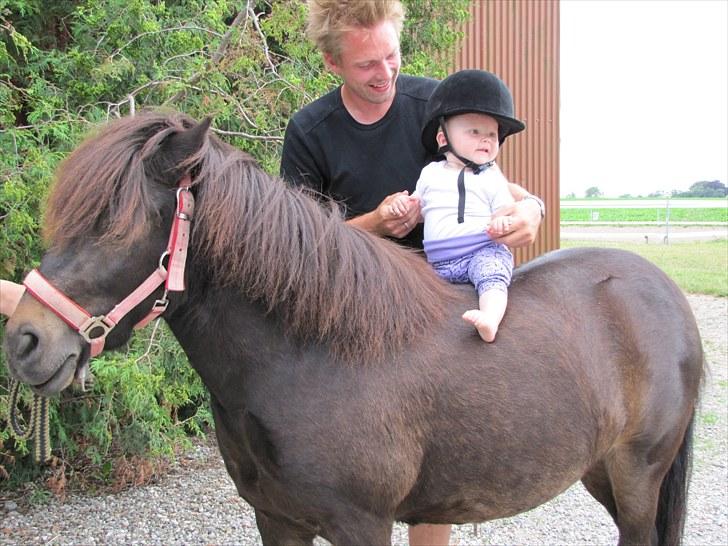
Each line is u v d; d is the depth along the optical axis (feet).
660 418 5.92
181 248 4.13
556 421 5.18
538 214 5.48
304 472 4.49
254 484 4.97
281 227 4.49
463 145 5.48
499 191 5.50
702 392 6.64
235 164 4.48
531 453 5.11
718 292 32.14
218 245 4.29
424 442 4.81
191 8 11.27
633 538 6.18
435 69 14.08
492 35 22.65
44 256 4.01
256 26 10.32
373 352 4.63
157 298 4.15
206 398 12.43
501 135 5.83
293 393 4.52
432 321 4.99
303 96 10.46
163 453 11.64
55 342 3.84
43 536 9.98
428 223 5.62
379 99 5.94
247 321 4.53
